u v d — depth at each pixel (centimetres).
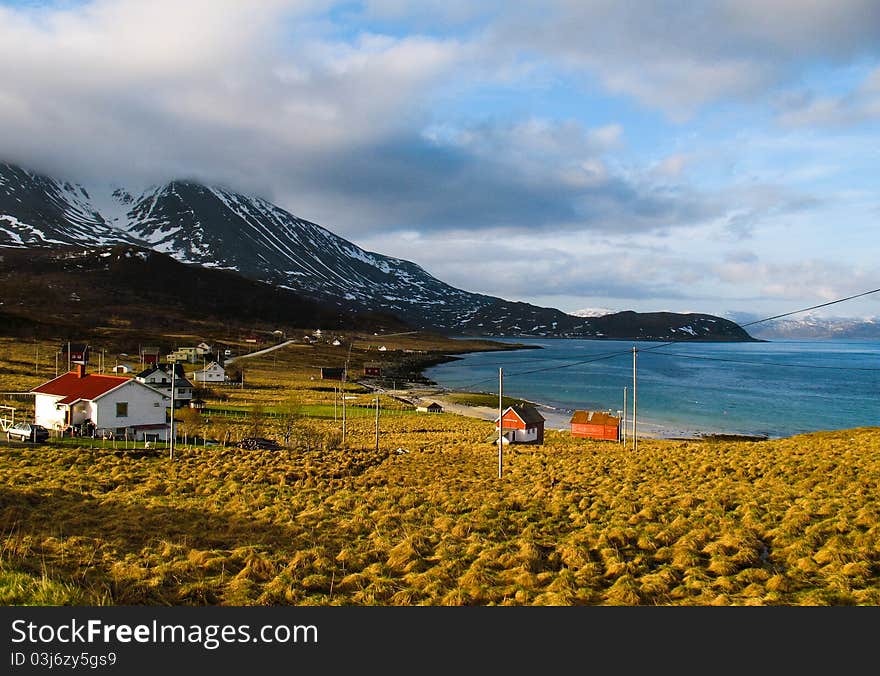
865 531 2128
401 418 9494
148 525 2359
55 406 6197
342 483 3488
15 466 3666
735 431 9212
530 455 4969
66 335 17712
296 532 2333
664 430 9256
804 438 6384
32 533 2095
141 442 5641
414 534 2234
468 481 3622
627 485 3231
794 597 1638
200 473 3691
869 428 6644
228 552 2034
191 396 9056
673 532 2244
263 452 4784
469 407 11850
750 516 2395
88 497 2873
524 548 2039
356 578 1798
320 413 9719
